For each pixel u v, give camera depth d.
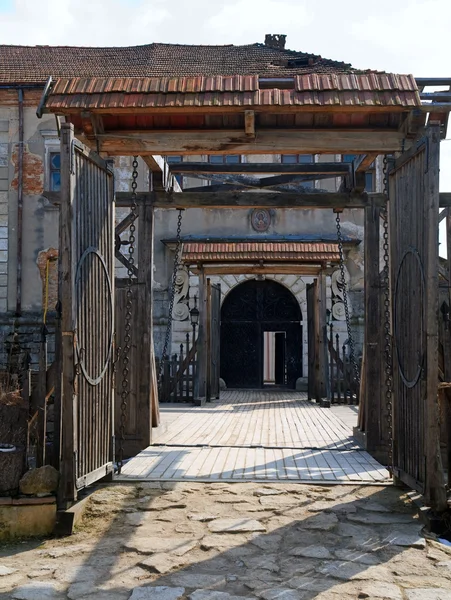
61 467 5.86
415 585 4.46
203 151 7.95
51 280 21.86
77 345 6.01
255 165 10.45
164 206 9.69
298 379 22.19
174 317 22.59
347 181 10.05
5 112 22.17
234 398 18.92
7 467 5.81
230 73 23.00
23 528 5.69
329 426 11.87
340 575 4.64
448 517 5.57
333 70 23.00
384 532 5.54
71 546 5.32
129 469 7.63
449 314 8.46
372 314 9.29
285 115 7.83
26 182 22.05
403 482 6.70
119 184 22.34
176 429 11.32
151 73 23.02
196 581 4.56
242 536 5.44
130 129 7.97
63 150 5.94
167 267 22.72
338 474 7.41
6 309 21.83
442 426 7.62
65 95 7.72
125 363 7.71
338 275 22.59
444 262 10.45
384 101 7.42
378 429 8.94
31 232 21.95
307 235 22.62
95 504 6.29
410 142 7.76
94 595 4.33
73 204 6.00
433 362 5.78
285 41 25.92
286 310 22.94
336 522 5.75
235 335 22.92
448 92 7.82
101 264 6.82
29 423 6.57
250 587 4.45
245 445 9.38
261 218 22.69
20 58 24.16
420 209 6.12
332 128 7.86
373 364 9.08
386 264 7.90
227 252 17.41
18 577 4.66
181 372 17.47
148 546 5.23
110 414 7.05
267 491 6.68
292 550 5.14
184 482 7.03
